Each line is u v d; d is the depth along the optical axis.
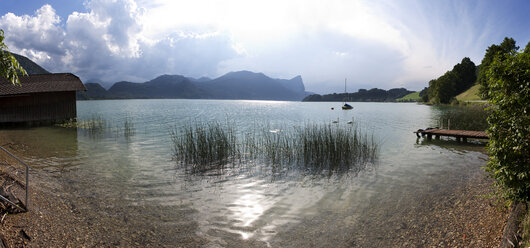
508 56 5.44
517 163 5.35
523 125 5.12
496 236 4.98
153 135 21.73
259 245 5.64
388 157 14.02
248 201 8.05
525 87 5.05
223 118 42.69
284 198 8.29
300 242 5.77
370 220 6.73
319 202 7.96
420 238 5.69
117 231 6.06
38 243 5.11
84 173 10.62
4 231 5.15
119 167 11.75
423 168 11.73
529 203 5.23
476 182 9.34
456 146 17.73
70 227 6.00
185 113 55.12
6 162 10.60
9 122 26.78
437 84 96.94
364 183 9.70
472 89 84.56
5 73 5.91
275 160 13.05
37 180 8.97
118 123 31.19
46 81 29.33
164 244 5.61
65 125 27.92
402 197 8.23
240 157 13.70
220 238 5.91
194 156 13.36
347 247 5.55
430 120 38.81
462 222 6.07
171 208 7.47
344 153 13.64
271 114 55.62
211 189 9.11
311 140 14.87
